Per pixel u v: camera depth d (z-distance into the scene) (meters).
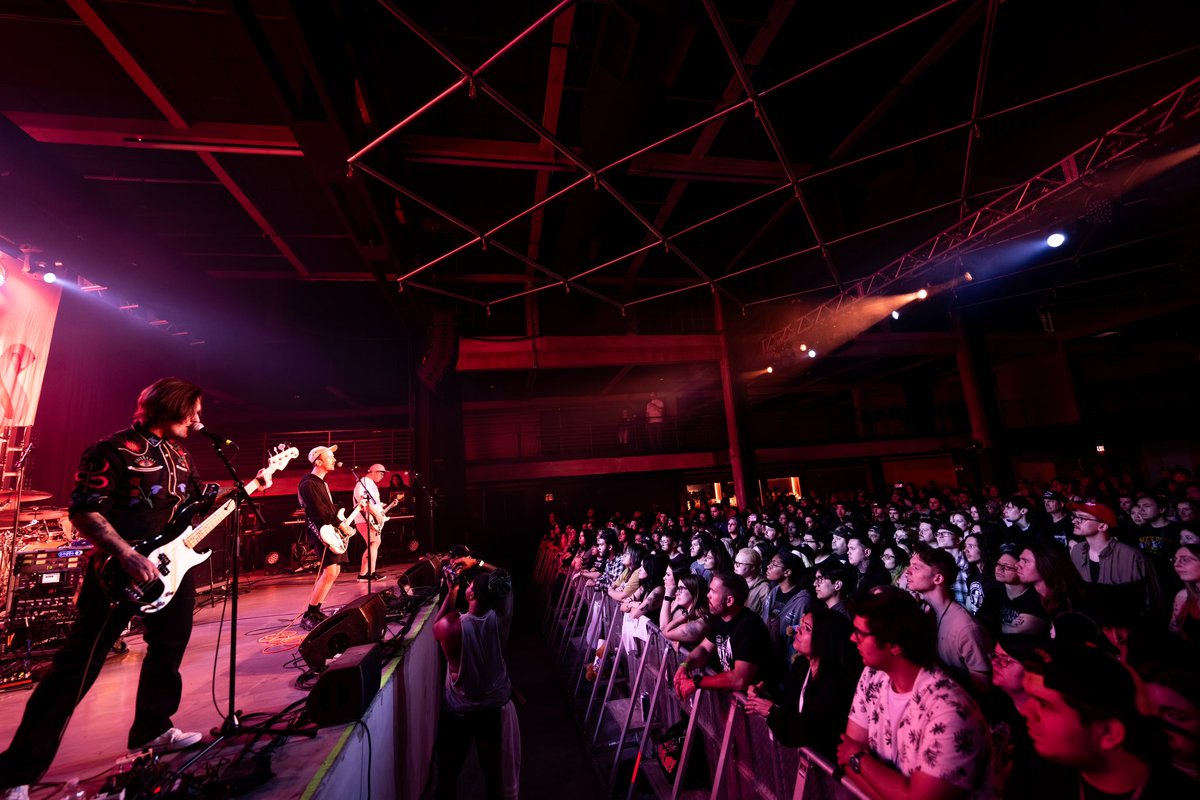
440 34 6.48
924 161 9.95
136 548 2.09
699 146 8.73
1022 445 16.58
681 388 19.83
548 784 4.34
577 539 11.02
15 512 5.02
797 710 2.29
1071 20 7.64
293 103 5.41
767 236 12.51
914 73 8.04
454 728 3.18
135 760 1.78
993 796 1.44
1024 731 1.76
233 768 1.88
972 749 1.43
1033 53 8.20
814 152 9.48
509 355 13.80
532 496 19.05
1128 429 16.66
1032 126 8.58
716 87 7.96
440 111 7.72
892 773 1.58
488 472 15.48
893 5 7.10
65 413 9.80
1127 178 7.24
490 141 8.22
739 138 8.99
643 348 14.52
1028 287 15.17
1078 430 16.86
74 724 2.55
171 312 10.55
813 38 7.45
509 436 20.50
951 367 20.25
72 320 9.70
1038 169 8.68
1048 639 3.09
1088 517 4.24
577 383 18.06
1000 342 18.56
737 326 15.19
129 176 7.89
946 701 1.51
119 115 6.57
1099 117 7.88
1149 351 18.78
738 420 14.52
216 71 6.07
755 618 2.87
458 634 3.22
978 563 4.08
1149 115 6.52
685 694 3.14
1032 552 3.15
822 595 3.48
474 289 14.32
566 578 9.46
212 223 9.27
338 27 5.46
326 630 2.92
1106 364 19.42
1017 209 8.08
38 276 7.02
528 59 6.97
